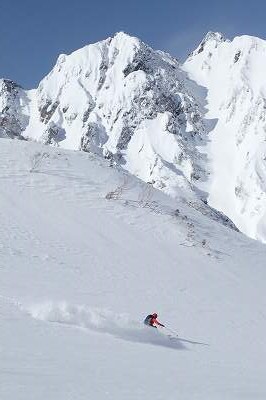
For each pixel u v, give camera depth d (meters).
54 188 43.53
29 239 31.22
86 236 35.09
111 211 42.25
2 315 12.23
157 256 35.19
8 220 34.03
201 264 36.50
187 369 9.66
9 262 25.14
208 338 17.83
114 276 27.70
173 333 17.05
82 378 7.04
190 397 6.64
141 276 29.27
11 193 39.66
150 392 6.71
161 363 10.02
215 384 7.90
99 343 11.47
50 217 37.06
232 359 13.17
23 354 8.31
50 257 28.44
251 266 40.88
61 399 5.70
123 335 13.52
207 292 29.38
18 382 6.20
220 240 45.81
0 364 7.24
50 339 10.50
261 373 10.62
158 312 21.33
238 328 21.89
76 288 22.44
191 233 42.94
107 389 6.55
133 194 48.69
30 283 20.83
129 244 36.12
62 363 8.07
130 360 9.70
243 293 31.92
